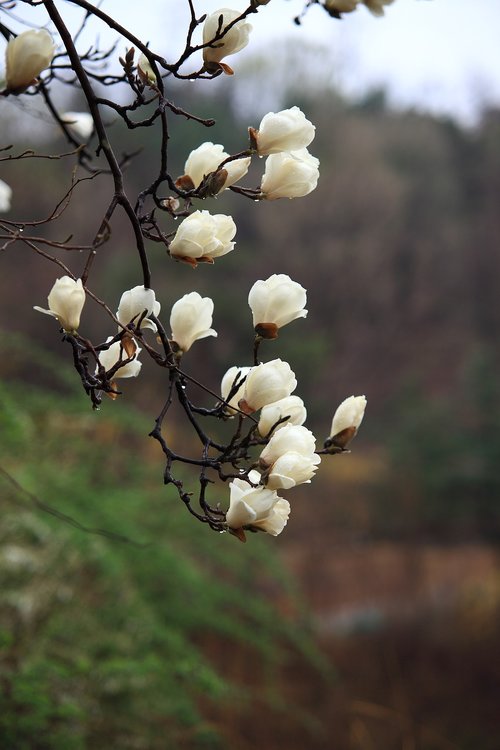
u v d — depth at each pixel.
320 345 22.44
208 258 1.46
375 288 29.98
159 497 5.75
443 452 17.39
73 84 2.06
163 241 1.46
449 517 17.22
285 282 1.51
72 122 2.20
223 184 1.50
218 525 1.39
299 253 29.20
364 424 24.44
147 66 1.59
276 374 1.45
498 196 35.25
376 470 19.42
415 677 10.06
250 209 29.12
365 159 32.66
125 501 5.29
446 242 33.34
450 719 8.86
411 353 29.80
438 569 16.02
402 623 12.83
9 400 4.52
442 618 12.97
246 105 32.59
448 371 29.20
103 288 20.42
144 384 14.46
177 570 5.05
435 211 34.41
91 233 19.94
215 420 13.01
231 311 21.06
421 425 18.08
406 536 17.14
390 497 17.64
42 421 5.34
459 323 31.91
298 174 1.53
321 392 26.75
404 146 35.50
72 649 4.18
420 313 31.50
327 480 19.38
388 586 15.23
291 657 8.65
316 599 14.45
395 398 24.73
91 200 19.67
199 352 20.97
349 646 11.48
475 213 35.44
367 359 29.14
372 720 8.24
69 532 4.22
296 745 7.13
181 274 21.03
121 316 1.45
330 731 7.61
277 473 1.36
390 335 30.16
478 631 11.95
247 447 1.43
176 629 5.10
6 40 1.63
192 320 1.51
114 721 3.91
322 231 30.12
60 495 4.89
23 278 18.83
